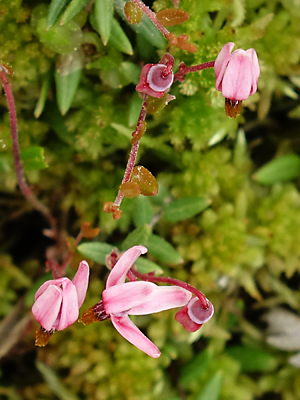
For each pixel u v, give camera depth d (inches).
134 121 3.8
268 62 4.1
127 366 4.2
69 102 3.7
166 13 3.1
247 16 4.1
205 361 4.2
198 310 3.1
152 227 4.1
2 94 3.9
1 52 3.7
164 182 4.2
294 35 4.1
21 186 3.8
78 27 3.6
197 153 4.2
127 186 3.1
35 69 3.8
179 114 4.0
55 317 2.9
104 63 3.8
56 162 4.2
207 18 3.9
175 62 3.8
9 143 4.0
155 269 3.7
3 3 3.6
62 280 2.9
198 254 4.2
